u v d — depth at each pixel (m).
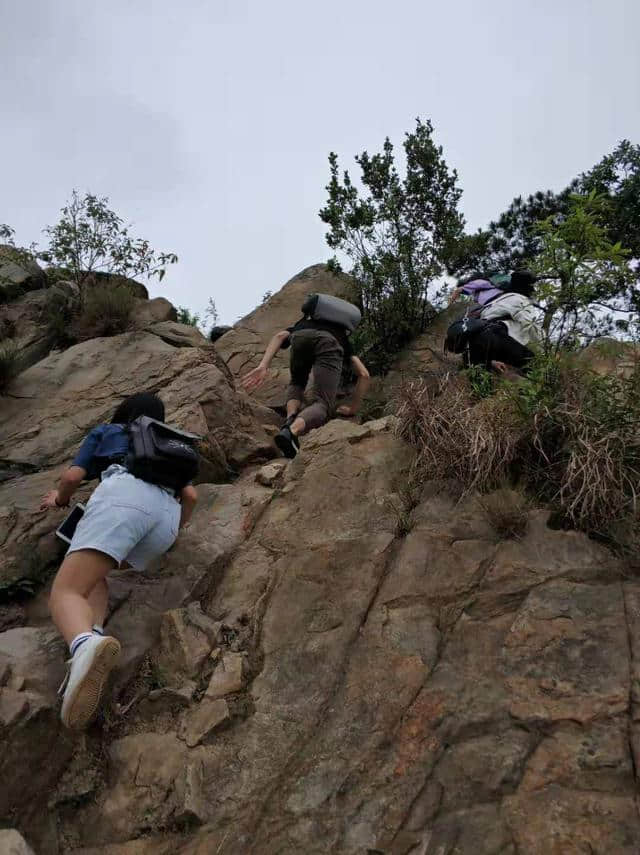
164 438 3.96
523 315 5.84
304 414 5.91
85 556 3.48
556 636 3.37
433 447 4.45
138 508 3.63
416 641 3.55
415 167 8.49
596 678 3.17
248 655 3.72
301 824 2.98
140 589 4.09
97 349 6.86
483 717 3.15
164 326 7.29
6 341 7.48
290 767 3.19
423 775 3.03
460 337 6.00
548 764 2.95
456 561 3.84
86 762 3.31
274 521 4.55
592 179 8.50
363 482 4.57
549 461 4.17
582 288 4.36
